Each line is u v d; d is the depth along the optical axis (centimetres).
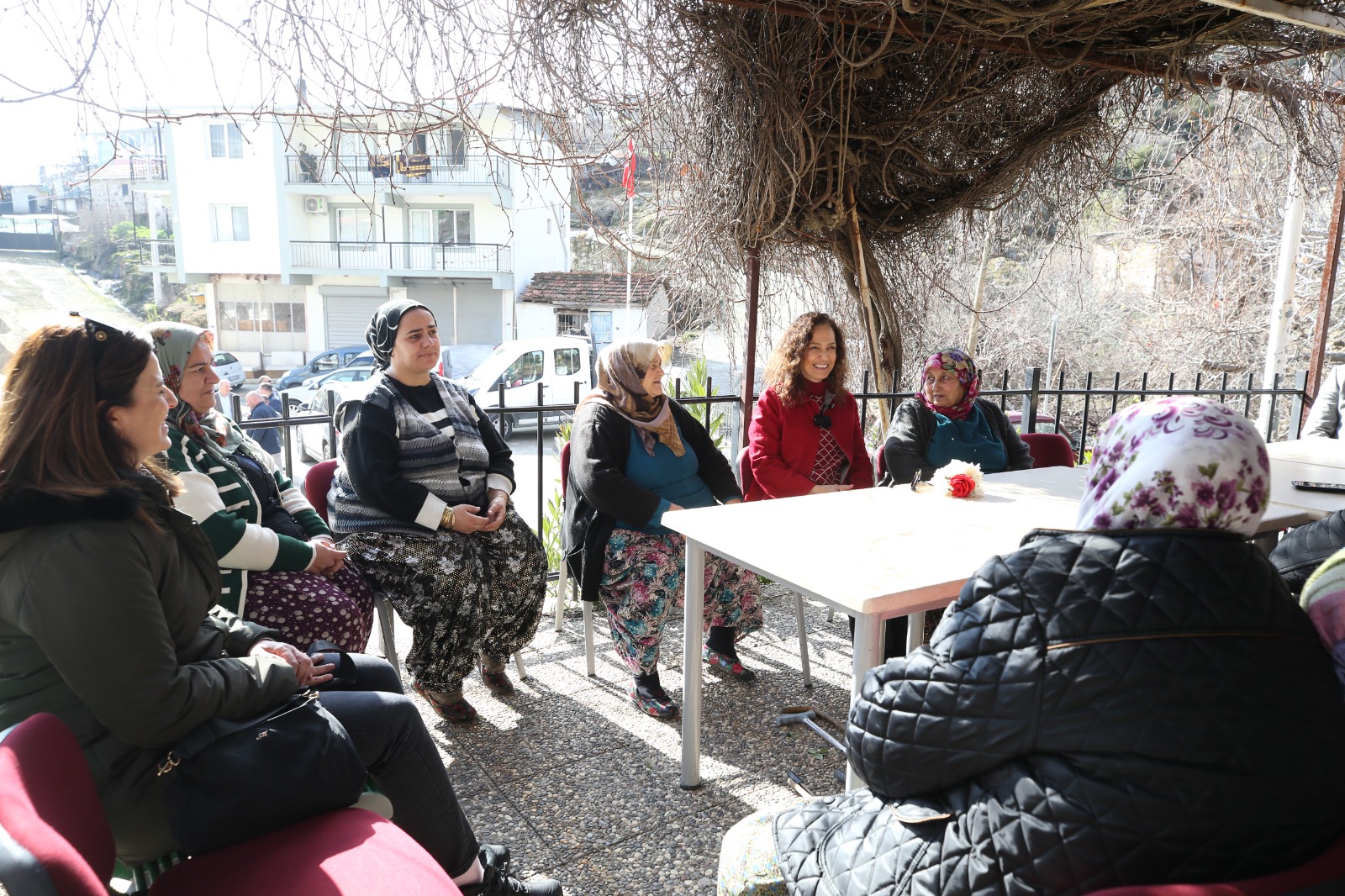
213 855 136
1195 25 374
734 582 319
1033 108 452
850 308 514
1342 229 545
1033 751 113
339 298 2228
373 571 274
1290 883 88
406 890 127
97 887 88
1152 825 103
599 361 323
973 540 224
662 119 365
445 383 301
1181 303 1126
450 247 1994
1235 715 103
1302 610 115
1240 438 115
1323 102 466
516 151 333
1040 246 658
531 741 279
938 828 123
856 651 185
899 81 424
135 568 139
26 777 101
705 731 288
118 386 148
